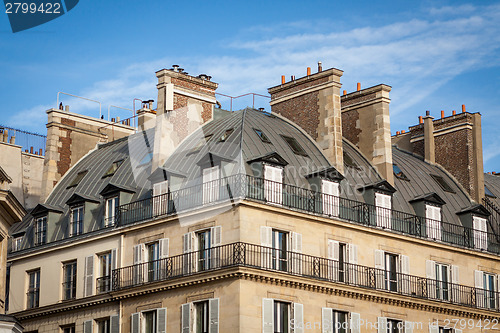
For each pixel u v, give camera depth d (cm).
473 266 5869
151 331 5178
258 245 4922
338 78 5741
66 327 5606
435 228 5728
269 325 4869
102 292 5409
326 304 5128
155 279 5203
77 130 6400
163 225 5259
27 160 6981
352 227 5322
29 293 5816
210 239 5022
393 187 5634
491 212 6216
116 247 5447
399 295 5409
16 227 6131
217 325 4859
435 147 6456
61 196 6038
